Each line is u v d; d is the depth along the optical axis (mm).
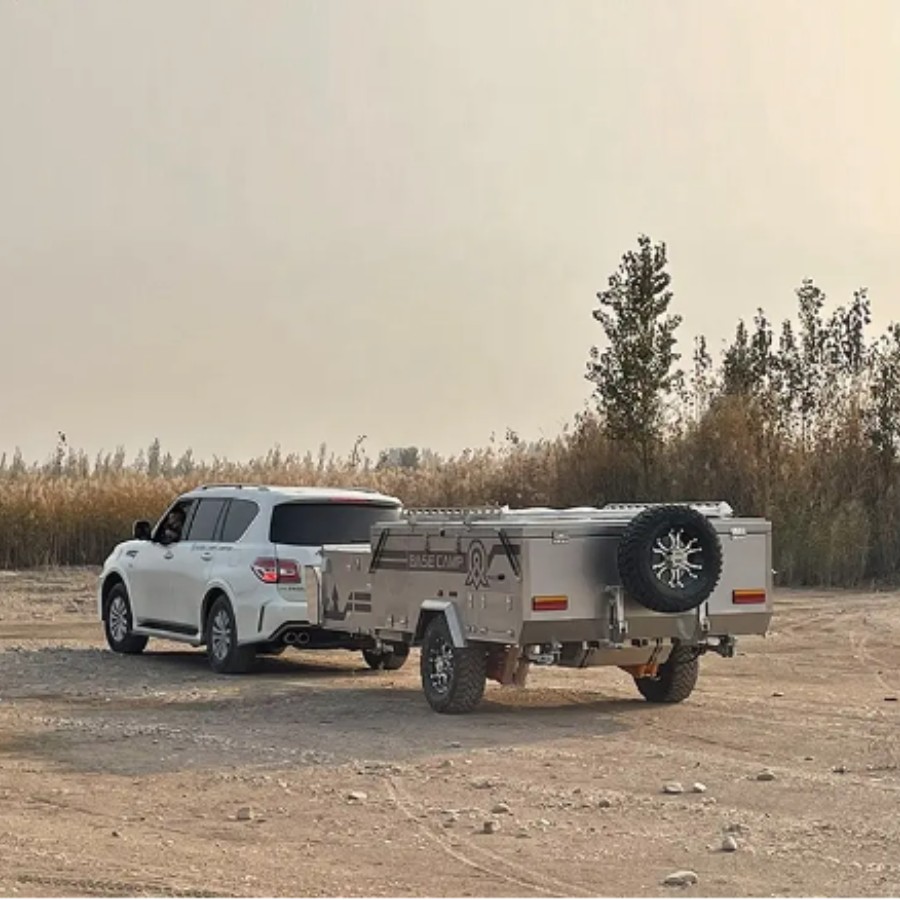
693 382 36812
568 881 9180
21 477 38562
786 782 11930
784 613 25969
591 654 14766
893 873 9281
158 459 40625
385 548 16328
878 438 33438
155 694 17094
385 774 12367
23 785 12102
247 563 18406
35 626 25953
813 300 36719
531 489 37312
